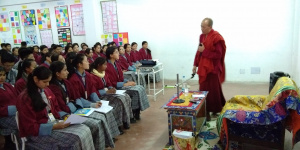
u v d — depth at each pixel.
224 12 4.86
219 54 2.87
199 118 2.90
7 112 2.33
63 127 2.05
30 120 1.90
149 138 2.77
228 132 2.34
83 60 2.65
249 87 4.63
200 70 2.99
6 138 2.58
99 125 2.31
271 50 4.70
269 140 2.22
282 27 4.54
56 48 4.93
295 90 1.94
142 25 5.62
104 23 5.93
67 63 2.70
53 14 6.36
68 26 6.31
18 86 2.59
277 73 3.20
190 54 5.36
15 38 6.96
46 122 2.04
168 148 2.45
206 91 2.91
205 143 2.52
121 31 5.84
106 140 2.43
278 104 2.00
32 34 6.74
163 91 4.55
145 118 3.40
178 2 5.19
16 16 6.75
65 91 2.49
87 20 5.86
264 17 4.61
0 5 6.78
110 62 3.37
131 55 5.31
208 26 2.89
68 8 6.17
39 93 1.99
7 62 2.81
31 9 6.53
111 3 5.74
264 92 4.25
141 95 3.22
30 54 3.51
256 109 2.42
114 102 2.83
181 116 2.38
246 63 4.93
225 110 2.40
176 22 5.30
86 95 2.72
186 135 2.25
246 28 4.77
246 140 2.29
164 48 5.57
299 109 1.93
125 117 2.90
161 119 3.33
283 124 2.09
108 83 3.20
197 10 5.07
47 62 3.63
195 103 2.44
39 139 1.94
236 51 4.95
